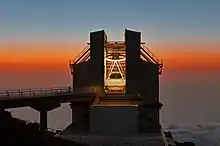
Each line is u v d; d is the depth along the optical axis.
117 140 52.28
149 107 73.75
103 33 71.12
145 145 50.81
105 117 55.97
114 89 76.31
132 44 71.00
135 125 55.84
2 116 46.56
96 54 71.50
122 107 55.94
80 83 74.00
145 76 73.88
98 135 55.03
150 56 76.25
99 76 71.19
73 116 71.12
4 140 40.81
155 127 64.50
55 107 61.59
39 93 58.97
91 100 67.88
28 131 45.50
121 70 78.00
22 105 54.00
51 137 49.03
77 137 53.47
